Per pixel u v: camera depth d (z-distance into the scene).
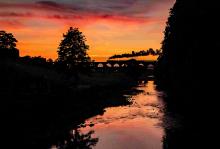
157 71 94.25
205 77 38.44
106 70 160.62
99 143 28.83
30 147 26.41
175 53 57.91
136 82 120.56
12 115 31.48
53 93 48.84
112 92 76.06
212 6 39.22
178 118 40.25
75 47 73.00
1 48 67.81
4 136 26.72
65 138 30.19
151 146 27.03
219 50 36.34
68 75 72.88
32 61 81.31
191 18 45.81
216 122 33.81
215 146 25.72
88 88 67.56
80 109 45.81
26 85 50.16
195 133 30.86
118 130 34.41
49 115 36.88
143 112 46.84
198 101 39.50
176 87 55.75
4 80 49.00
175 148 25.86
